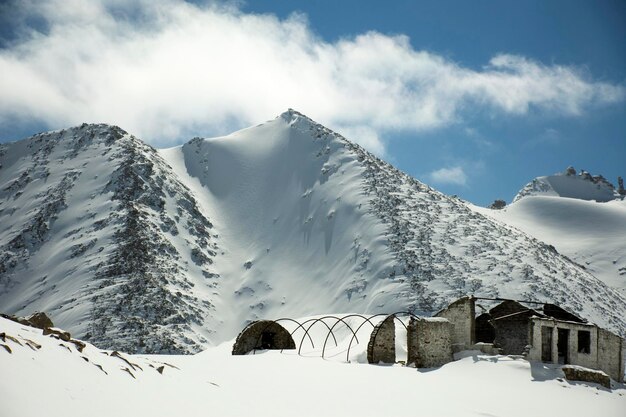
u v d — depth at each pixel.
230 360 37.62
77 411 15.77
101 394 17.33
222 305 173.12
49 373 16.69
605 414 30.75
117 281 162.75
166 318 152.38
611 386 39.62
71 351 18.77
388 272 164.88
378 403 28.61
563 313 55.06
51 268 173.75
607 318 161.00
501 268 168.75
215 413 20.23
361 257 175.25
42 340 18.55
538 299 155.88
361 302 157.12
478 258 173.75
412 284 157.38
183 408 19.44
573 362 44.34
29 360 16.64
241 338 56.53
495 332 53.19
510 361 40.56
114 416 16.53
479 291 155.00
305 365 37.06
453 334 46.00
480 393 33.09
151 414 17.72
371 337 46.91
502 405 30.77
